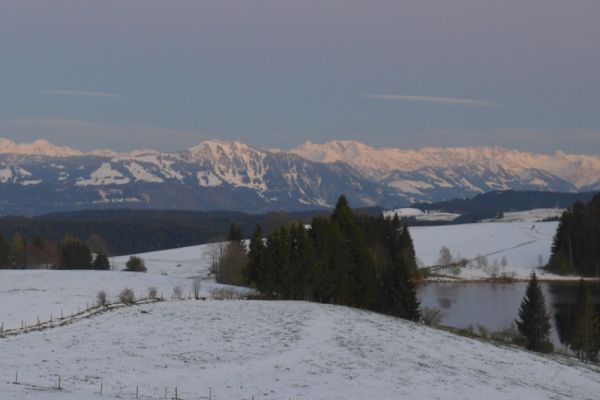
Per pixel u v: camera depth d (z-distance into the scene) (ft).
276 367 204.13
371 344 247.91
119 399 149.89
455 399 193.77
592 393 232.53
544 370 255.29
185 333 238.07
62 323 245.86
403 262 373.81
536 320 338.95
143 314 267.80
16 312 265.75
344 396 181.27
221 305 299.17
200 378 185.37
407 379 208.13
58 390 155.63
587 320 335.88
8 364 181.88
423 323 348.18
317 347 233.35
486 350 272.51
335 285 367.25
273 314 282.97
